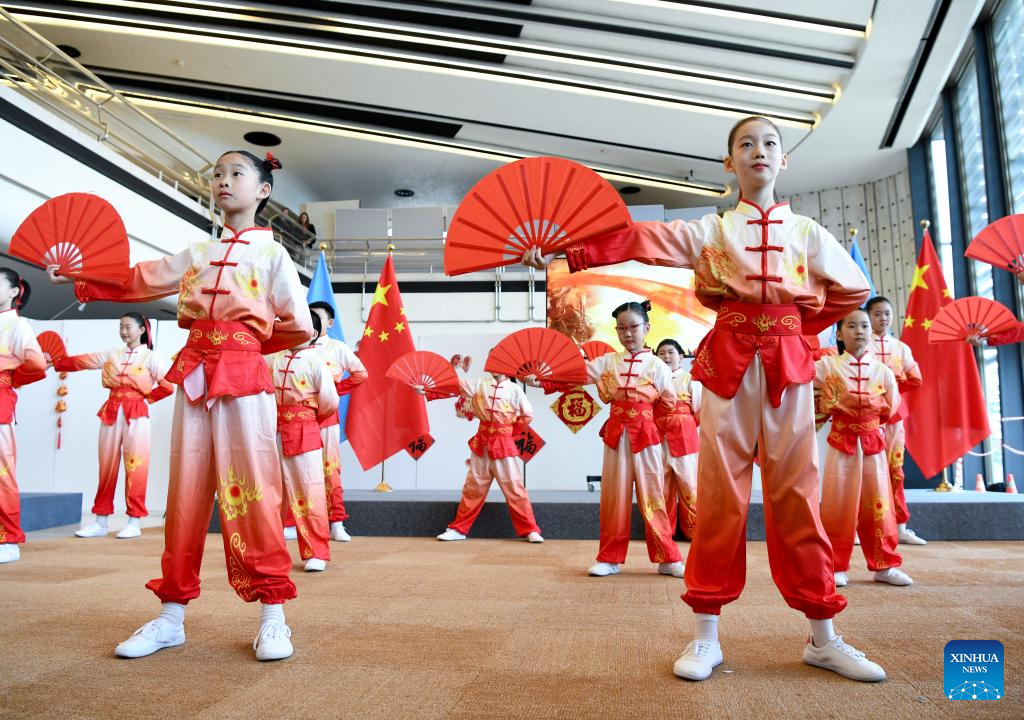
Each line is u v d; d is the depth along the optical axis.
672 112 9.70
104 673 1.87
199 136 11.34
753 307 1.95
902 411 4.53
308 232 10.98
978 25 6.97
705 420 1.99
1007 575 3.51
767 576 3.47
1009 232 3.21
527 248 1.96
